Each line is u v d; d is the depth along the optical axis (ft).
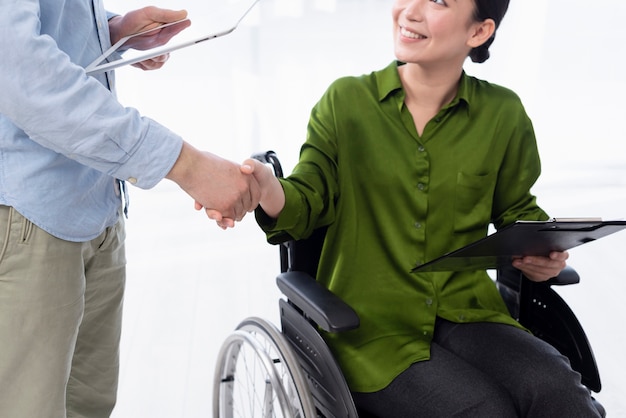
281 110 12.39
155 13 4.23
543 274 4.51
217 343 7.79
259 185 3.97
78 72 3.26
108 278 4.24
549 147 13.28
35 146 3.44
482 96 4.58
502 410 3.89
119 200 4.00
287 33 12.26
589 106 13.28
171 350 7.63
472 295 4.66
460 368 4.13
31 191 3.45
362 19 12.48
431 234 4.56
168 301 8.68
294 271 4.66
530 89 13.12
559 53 13.15
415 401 4.02
